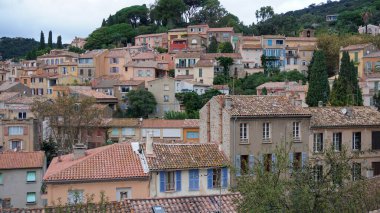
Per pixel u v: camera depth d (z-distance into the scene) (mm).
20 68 161875
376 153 51750
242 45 145000
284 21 194125
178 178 43438
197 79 132500
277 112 49406
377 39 141375
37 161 58469
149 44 180000
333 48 140250
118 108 116875
